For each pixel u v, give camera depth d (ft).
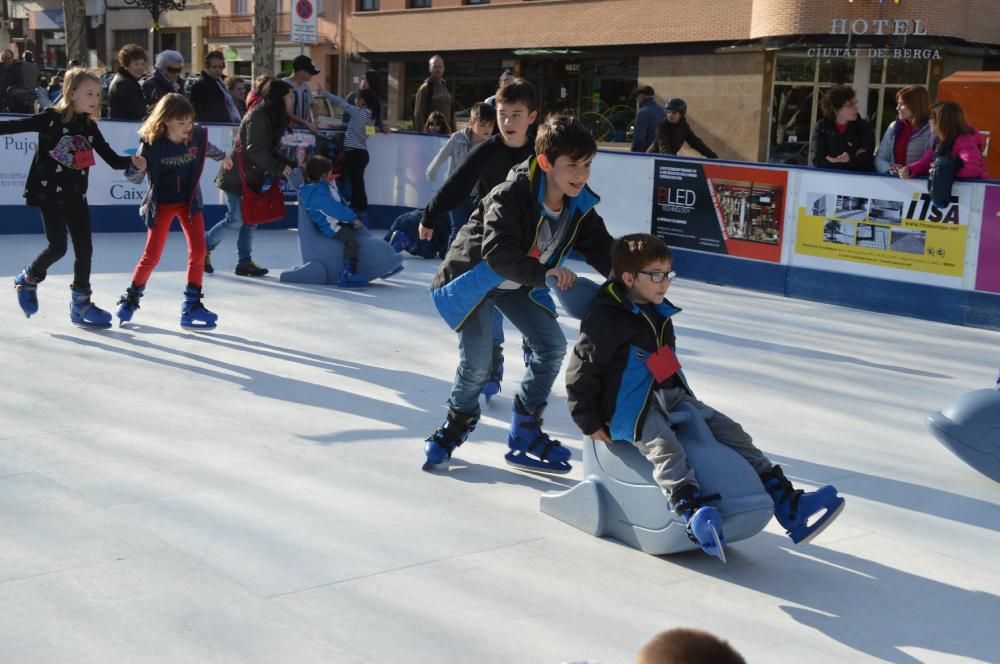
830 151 30.73
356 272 29.58
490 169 16.67
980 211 27.27
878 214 29.25
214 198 41.04
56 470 13.98
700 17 83.51
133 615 10.03
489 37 98.68
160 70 40.34
